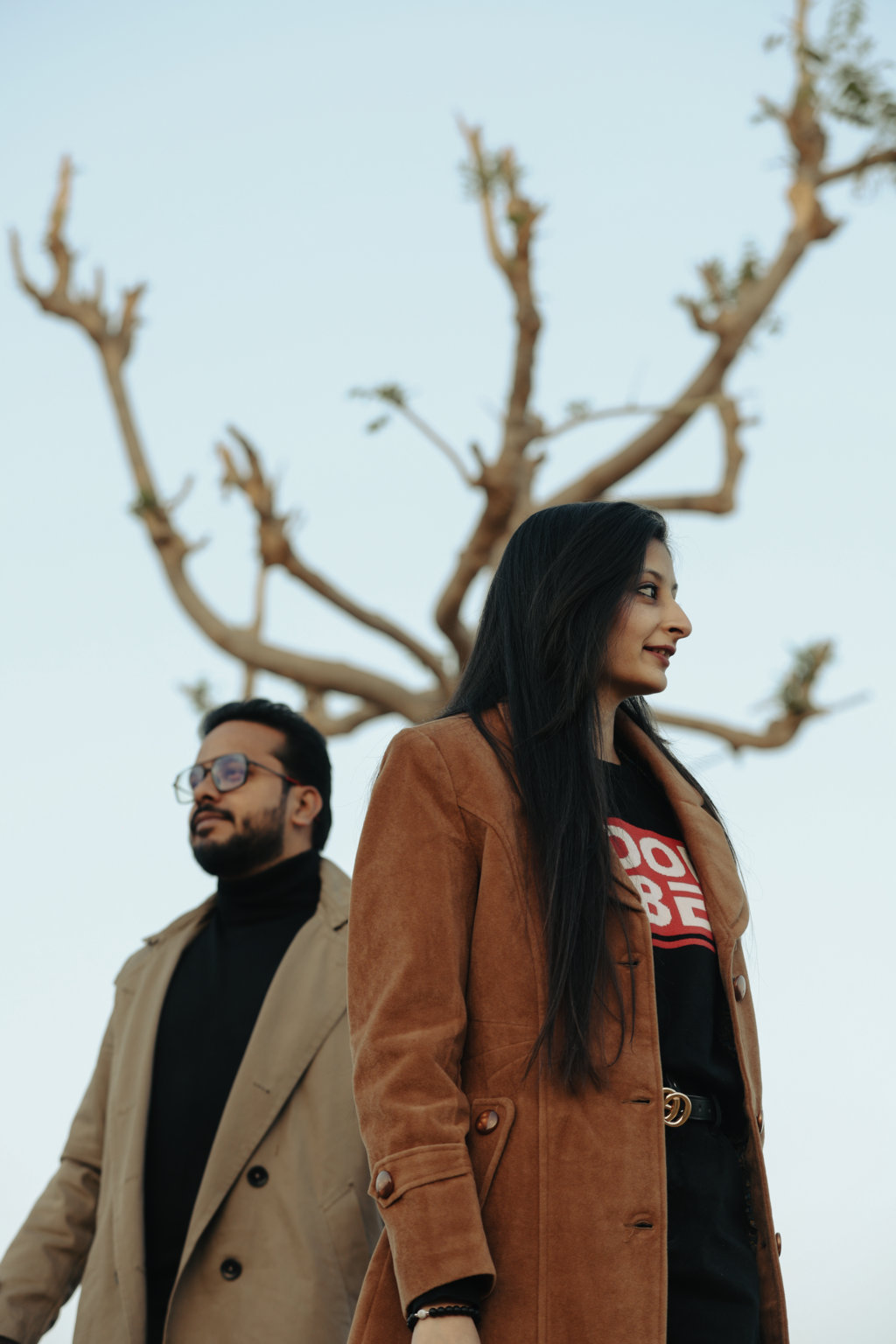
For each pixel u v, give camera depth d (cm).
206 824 319
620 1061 184
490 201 611
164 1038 302
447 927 192
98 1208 296
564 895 190
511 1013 188
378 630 655
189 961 315
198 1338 267
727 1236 186
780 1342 190
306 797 329
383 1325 180
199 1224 274
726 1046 198
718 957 202
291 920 315
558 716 204
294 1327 263
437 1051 183
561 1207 177
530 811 198
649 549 219
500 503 582
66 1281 299
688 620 217
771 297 667
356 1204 278
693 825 215
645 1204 177
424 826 198
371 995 190
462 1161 176
